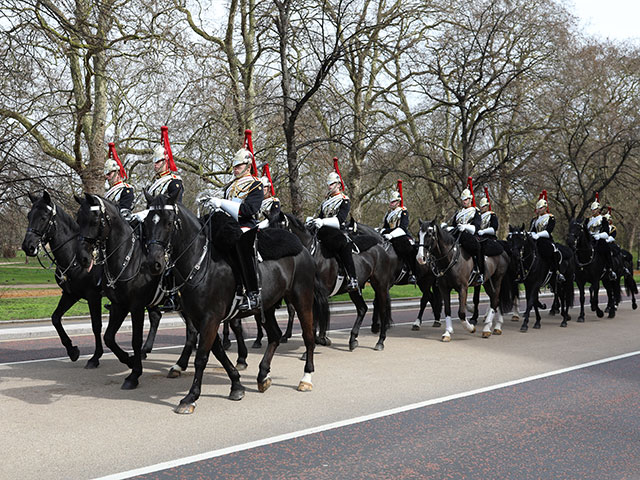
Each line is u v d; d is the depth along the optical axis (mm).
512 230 13750
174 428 5973
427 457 5305
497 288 13062
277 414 6539
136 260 7703
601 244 16203
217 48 22547
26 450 5273
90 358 9328
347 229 10664
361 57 25625
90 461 5039
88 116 22844
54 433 5746
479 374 8781
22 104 17953
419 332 13336
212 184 23703
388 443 5648
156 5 19891
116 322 8039
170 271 7047
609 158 33812
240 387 7188
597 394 7711
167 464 4996
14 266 44250
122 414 6422
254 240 7059
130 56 20234
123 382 7938
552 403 7215
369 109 28703
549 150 28250
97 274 8211
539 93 27562
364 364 9422
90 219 7332
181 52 20188
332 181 10547
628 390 7973
